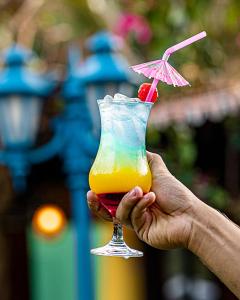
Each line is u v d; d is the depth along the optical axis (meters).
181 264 3.33
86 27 2.81
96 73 2.20
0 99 2.23
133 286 3.24
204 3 2.62
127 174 1.07
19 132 2.23
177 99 2.64
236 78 2.62
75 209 2.27
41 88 2.27
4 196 2.72
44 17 2.84
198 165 3.05
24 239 3.13
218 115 2.46
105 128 1.10
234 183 3.03
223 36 2.70
